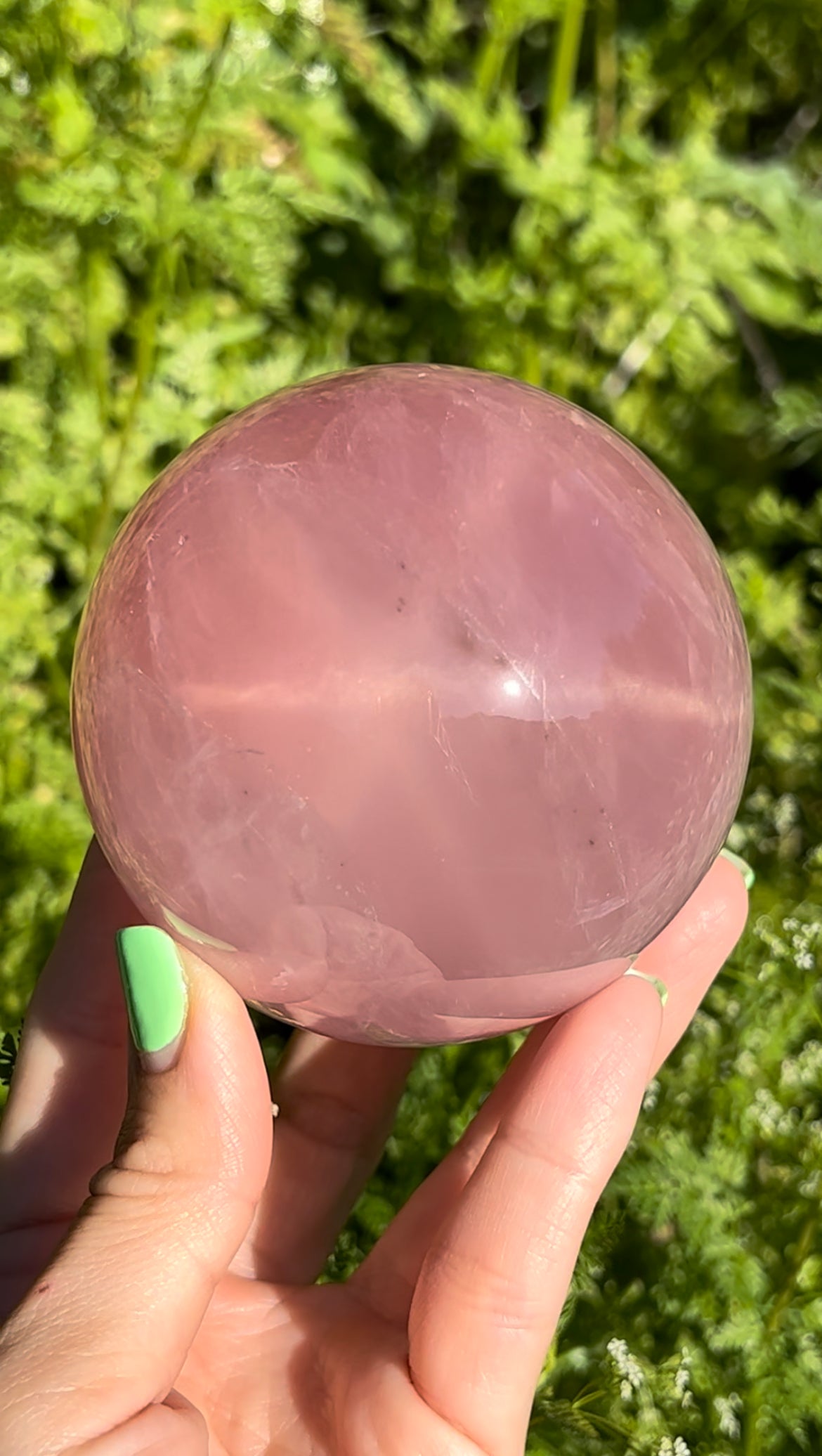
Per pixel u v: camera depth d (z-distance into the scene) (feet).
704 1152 1.12
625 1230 1.13
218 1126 0.84
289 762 0.77
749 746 0.85
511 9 1.38
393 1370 0.89
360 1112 1.04
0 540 1.26
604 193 1.31
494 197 1.61
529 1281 0.87
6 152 1.21
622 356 1.52
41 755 1.25
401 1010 0.81
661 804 0.79
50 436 1.32
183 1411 0.84
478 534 0.78
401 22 1.60
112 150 1.19
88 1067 0.99
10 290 1.27
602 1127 0.88
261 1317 0.95
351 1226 1.11
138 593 0.80
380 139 1.61
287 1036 1.23
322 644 0.76
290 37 1.27
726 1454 1.02
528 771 0.76
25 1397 0.78
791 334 1.66
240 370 1.31
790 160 1.72
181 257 1.35
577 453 0.81
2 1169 0.98
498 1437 0.87
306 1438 0.91
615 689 0.77
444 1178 0.97
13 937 1.18
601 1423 1.02
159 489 0.83
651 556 0.80
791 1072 1.10
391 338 1.50
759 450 1.61
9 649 1.26
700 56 1.59
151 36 1.20
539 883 0.78
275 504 0.79
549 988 0.81
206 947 0.82
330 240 1.56
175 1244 0.83
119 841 0.82
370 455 0.79
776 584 1.37
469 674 0.76
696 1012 1.12
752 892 1.25
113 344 1.49
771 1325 1.04
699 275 1.35
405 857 0.77
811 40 1.65
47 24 1.17
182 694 0.78
